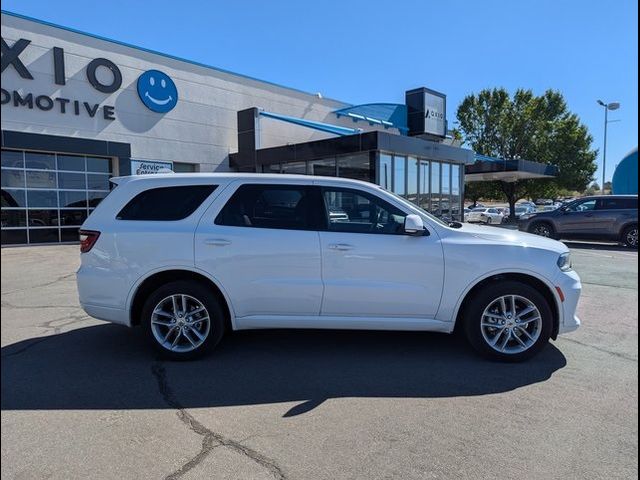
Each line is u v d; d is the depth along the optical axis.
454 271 4.68
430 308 4.73
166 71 19.69
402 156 19.12
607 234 15.62
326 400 3.89
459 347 5.21
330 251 4.69
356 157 18.39
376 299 4.70
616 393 4.01
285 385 4.19
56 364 4.70
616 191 27.61
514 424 3.48
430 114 25.81
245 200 4.89
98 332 5.82
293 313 4.77
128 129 18.62
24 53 15.88
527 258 4.69
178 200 4.91
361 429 3.41
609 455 3.07
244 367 4.61
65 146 16.80
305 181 4.94
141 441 3.24
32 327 6.04
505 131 39.16
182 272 4.79
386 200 4.87
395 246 4.71
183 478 2.82
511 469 2.92
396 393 4.02
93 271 4.79
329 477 2.84
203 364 4.70
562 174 38.38
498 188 40.69
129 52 18.59
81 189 17.70
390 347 5.21
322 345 5.28
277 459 3.03
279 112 23.91
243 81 22.45
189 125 20.55
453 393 4.02
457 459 3.03
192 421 3.53
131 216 4.88
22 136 15.80
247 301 4.73
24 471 2.89
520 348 4.72
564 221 16.39
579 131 38.56
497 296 4.69
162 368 4.59
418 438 3.28
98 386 4.16
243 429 3.41
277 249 4.70
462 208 23.66
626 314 6.66
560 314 4.72
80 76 17.27
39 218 16.70
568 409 3.71
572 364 4.70
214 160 21.48
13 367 4.62
